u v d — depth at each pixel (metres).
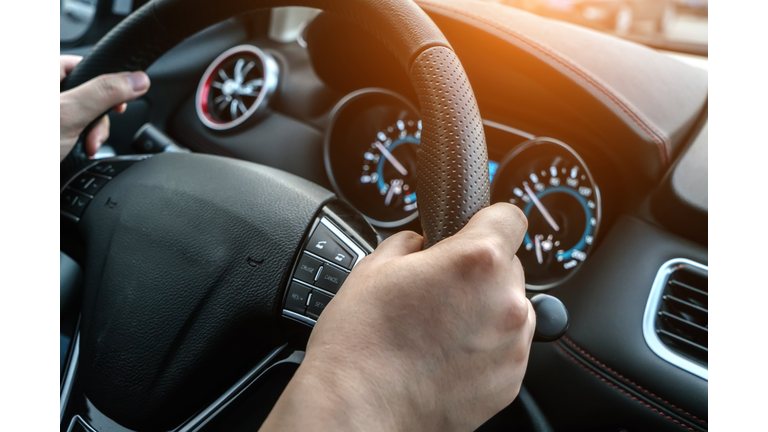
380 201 1.26
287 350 0.58
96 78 0.64
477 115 0.44
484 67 1.01
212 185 0.61
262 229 0.57
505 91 1.05
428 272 0.31
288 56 1.53
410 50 0.46
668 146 0.87
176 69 1.52
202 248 0.57
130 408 0.55
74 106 0.62
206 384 0.56
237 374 0.58
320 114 1.39
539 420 0.87
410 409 0.30
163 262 0.57
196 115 1.56
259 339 0.57
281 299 0.56
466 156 0.41
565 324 0.54
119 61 0.65
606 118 0.91
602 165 1.00
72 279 0.71
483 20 0.93
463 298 0.30
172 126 1.60
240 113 1.50
